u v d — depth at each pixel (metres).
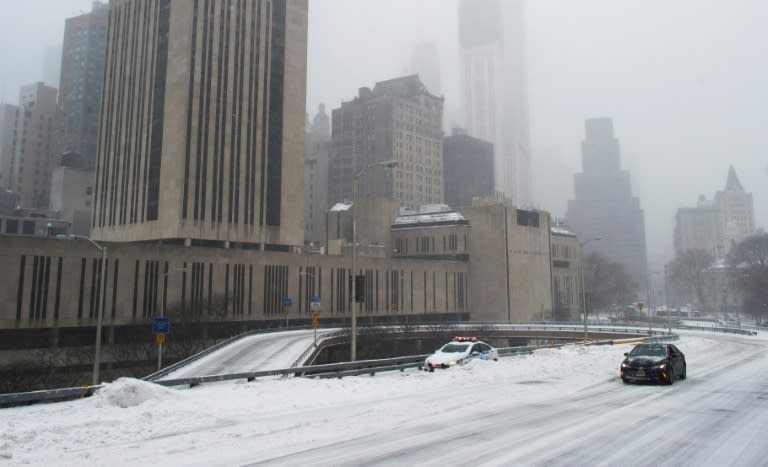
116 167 95.62
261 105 93.12
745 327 106.12
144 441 13.20
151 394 18.06
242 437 13.59
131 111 93.94
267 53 95.12
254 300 78.69
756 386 23.30
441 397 19.70
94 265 64.00
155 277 68.88
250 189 89.88
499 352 34.38
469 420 15.78
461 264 111.31
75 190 136.38
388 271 97.44
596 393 21.11
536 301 116.62
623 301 173.00
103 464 11.28
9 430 13.64
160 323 39.03
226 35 89.81
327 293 88.38
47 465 11.23
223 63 88.88
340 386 21.64
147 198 86.81
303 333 67.81
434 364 28.81
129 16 98.75
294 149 96.69
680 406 18.23
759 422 15.62
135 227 88.62
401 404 18.19
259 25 94.50
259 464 11.28
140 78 92.88
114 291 65.06
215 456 11.88
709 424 15.34
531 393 20.94
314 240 131.88
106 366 60.94
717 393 21.19
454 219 114.75
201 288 73.06
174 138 83.69
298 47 99.81
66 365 58.59
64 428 13.91
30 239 59.75
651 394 20.89
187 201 82.38
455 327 84.06
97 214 98.62
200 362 42.97
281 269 82.75
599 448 12.68
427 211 126.44
